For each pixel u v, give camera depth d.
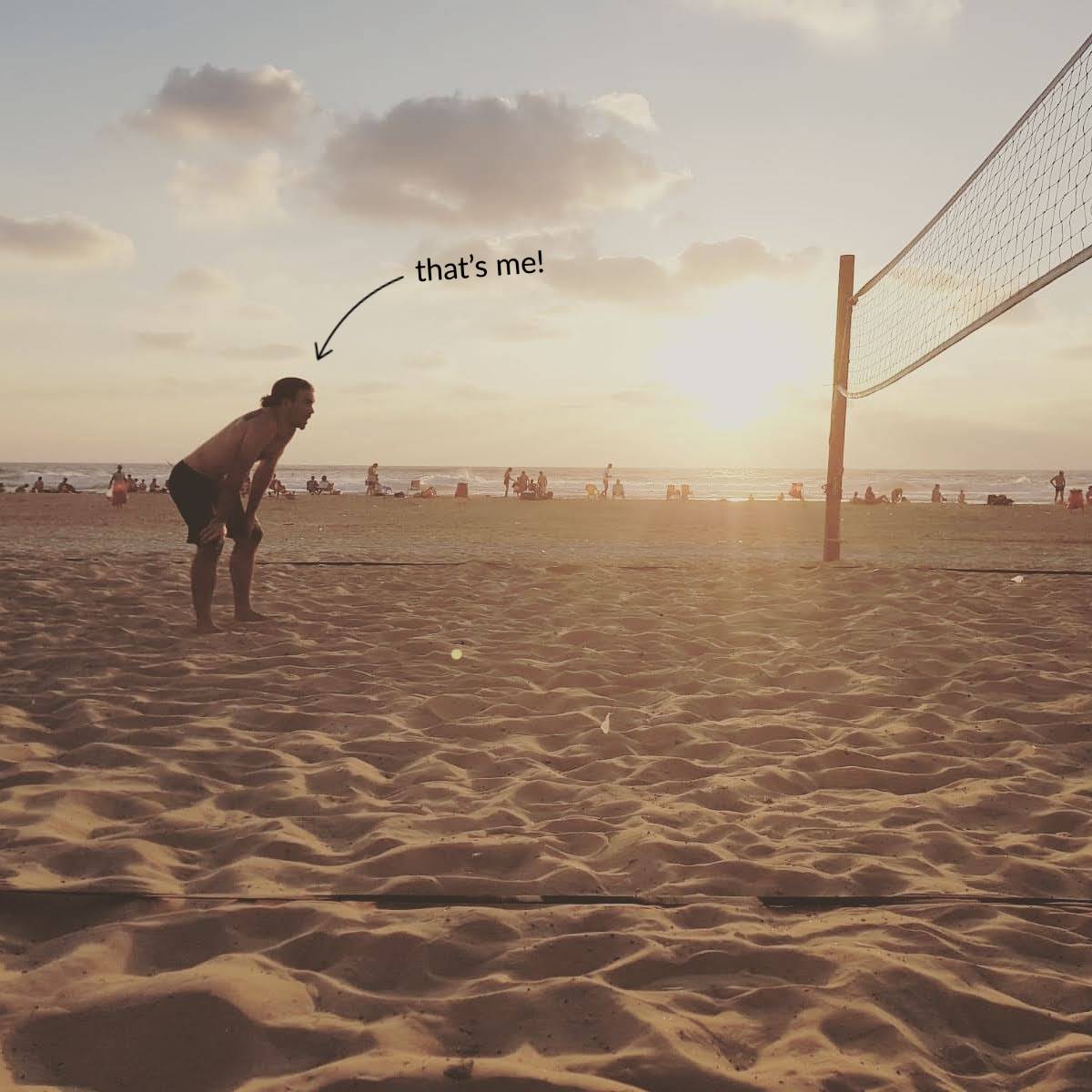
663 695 4.31
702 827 2.77
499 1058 1.61
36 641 5.07
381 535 14.96
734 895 2.30
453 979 1.92
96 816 2.77
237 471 5.28
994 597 7.08
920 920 2.17
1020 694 4.29
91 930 2.01
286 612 6.14
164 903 2.17
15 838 2.50
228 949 2.01
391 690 4.27
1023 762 3.38
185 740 3.47
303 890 2.29
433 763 3.29
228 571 8.10
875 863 2.49
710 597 7.13
